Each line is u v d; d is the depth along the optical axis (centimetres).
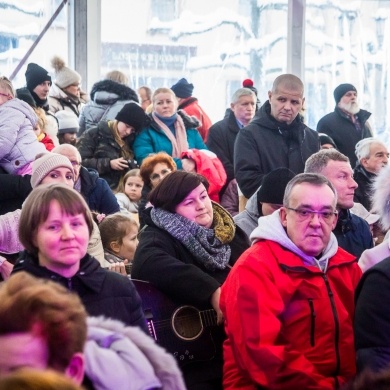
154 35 1055
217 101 1083
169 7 1058
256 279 387
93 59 1026
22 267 355
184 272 429
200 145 809
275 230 401
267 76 1092
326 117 940
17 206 567
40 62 1005
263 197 504
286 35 1092
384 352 365
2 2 984
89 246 491
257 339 378
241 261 395
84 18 1020
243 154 661
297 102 662
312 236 396
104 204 610
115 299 357
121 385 254
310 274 395
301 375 372
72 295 238
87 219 358
